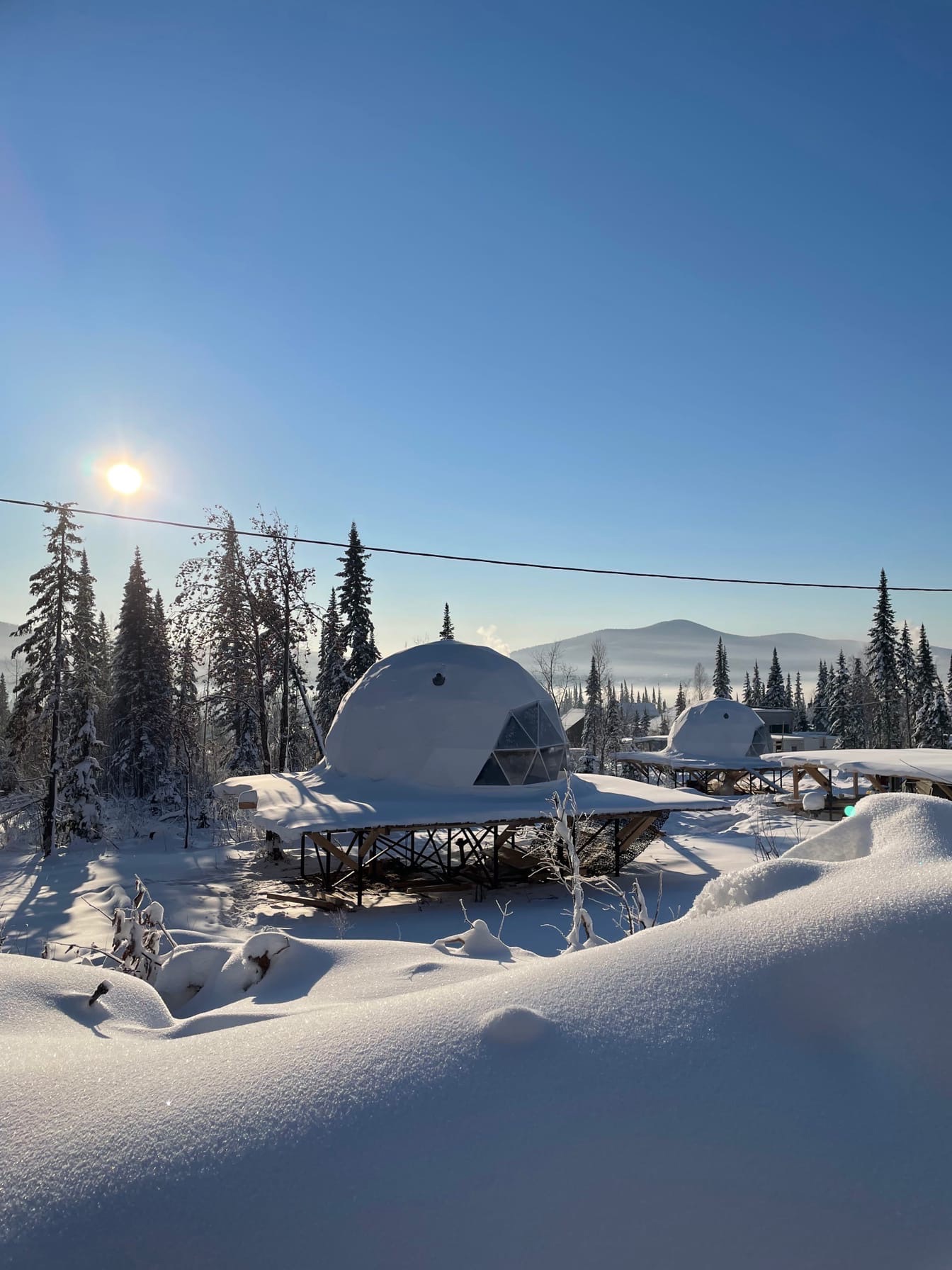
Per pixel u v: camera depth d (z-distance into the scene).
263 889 17.14
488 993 2.52
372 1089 2.10
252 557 29.02
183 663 30.08
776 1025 2.29
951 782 20.92
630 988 2.44
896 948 2.40
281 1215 1.78
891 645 58.28
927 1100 2.09
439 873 18.70
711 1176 1.88
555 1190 1.83
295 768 39.44
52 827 28.33
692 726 43.03
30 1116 2.11
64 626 29.98
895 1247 1.76
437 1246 1.73
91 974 4.00
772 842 18.78
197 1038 2.62
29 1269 1.67
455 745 17.66
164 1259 1.70
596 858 18.08
